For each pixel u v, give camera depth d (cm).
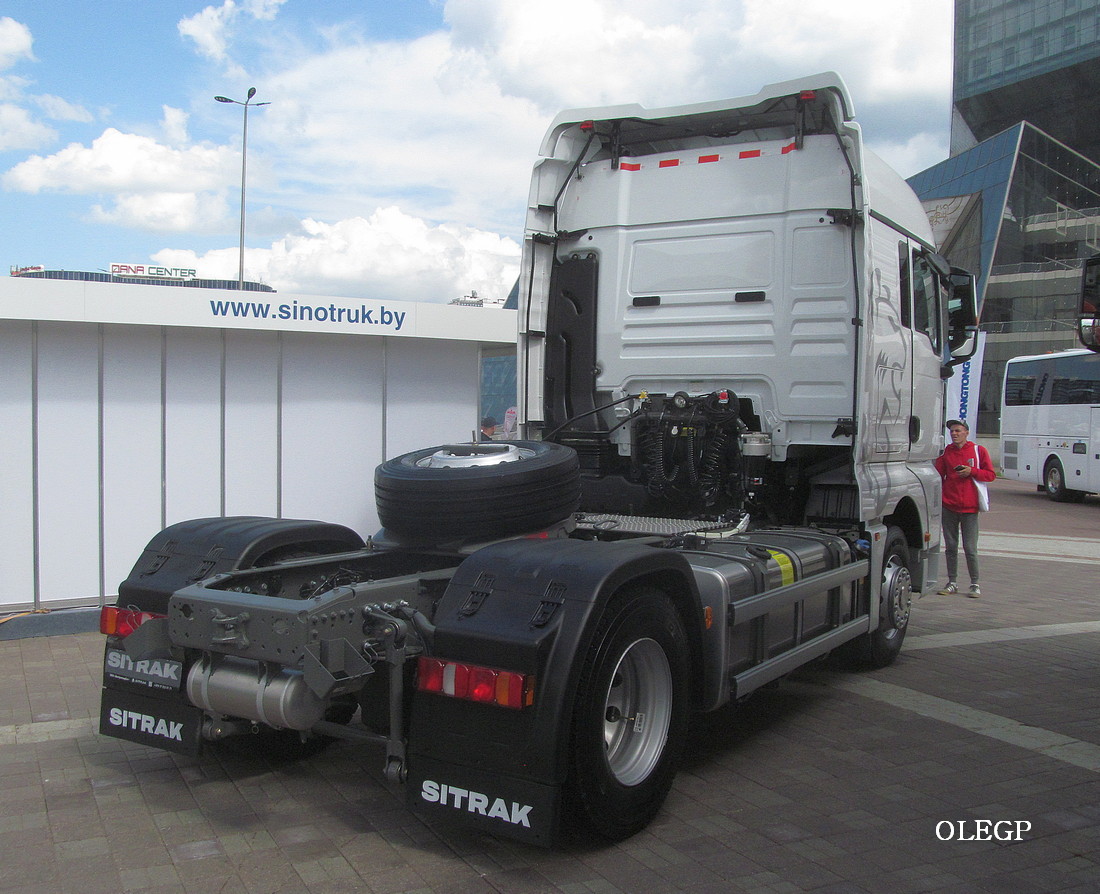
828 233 589
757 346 609
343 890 342
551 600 351
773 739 527
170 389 812
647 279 641
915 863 373
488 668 343
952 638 805
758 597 466
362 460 895
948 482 1036
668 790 405
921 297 715
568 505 480
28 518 764
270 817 408
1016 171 4994
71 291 740
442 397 932
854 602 611
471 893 341
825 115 613
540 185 657
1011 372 2717
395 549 477
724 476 602
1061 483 2442
